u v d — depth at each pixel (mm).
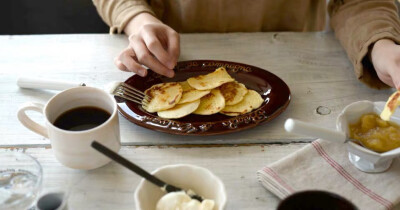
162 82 837
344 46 942
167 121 736
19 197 595
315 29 1184
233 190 646
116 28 1006
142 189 568
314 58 939
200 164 686
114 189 646
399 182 639
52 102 667
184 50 957
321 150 679
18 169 642
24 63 912
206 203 552
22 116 671
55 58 930
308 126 601
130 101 779
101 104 695
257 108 766
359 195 621
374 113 689
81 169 664
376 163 646
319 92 838
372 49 854
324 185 633
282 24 1144
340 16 989
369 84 847
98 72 891
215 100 773
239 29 1125
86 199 632
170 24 1151
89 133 623
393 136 651
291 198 525
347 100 819
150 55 845
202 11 1098
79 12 1338
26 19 1351
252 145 720
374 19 903
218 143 723
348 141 641
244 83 833
